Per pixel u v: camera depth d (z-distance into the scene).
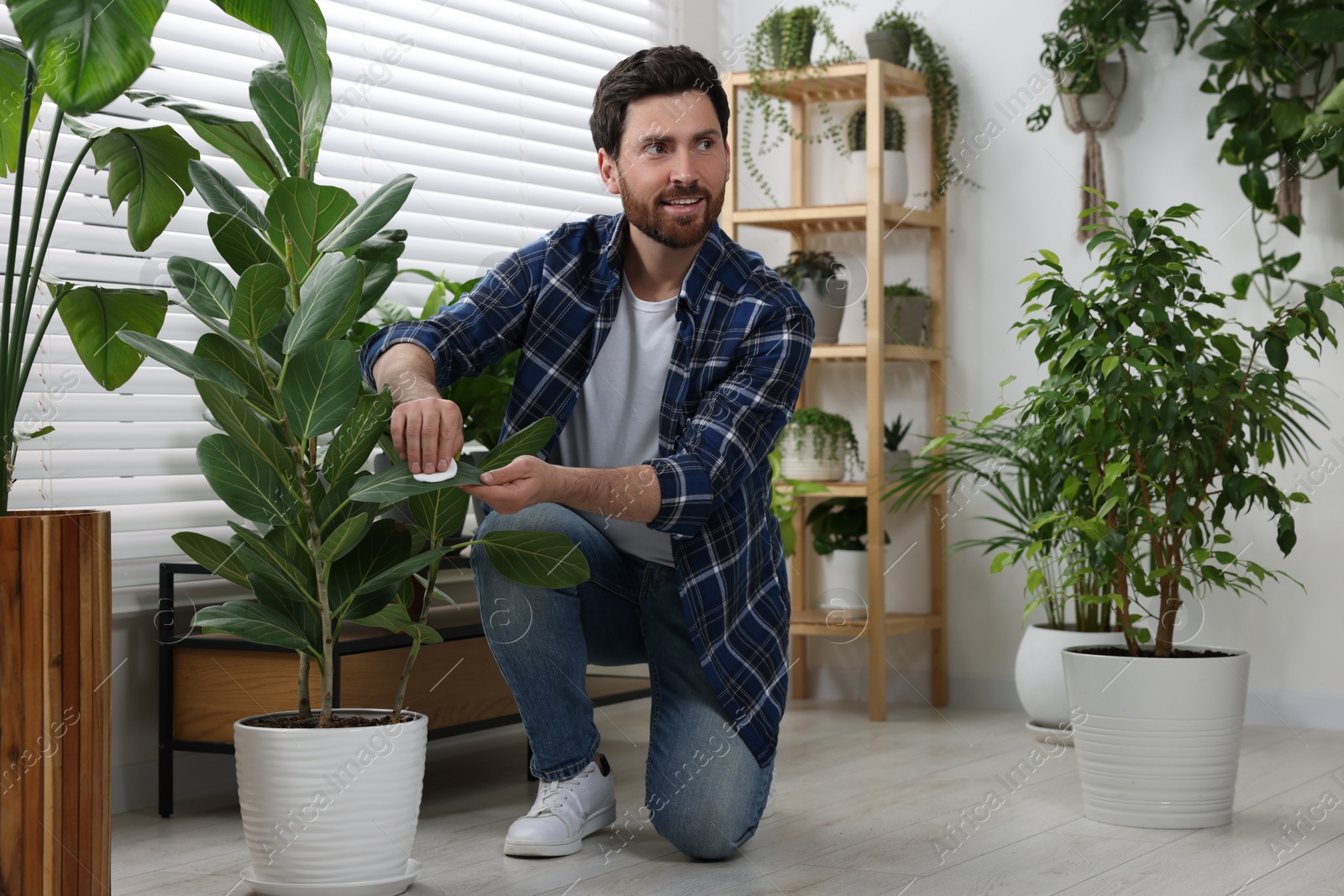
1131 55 3.03
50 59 1.19
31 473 2.08
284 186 1.48
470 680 2.25
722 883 1.59
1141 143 3.03
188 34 2.36
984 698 3.20
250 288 1.37
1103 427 1.96
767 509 1.81
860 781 2.26
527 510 1.78
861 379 3.42
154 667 2.18
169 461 2.28
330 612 1.53
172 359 1.32
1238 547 2.89
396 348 1.65
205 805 2.15
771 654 1.74
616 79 1.68
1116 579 2.15
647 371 1.77
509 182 2.99
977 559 3.21
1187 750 1.88
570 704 1.77
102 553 1.39
